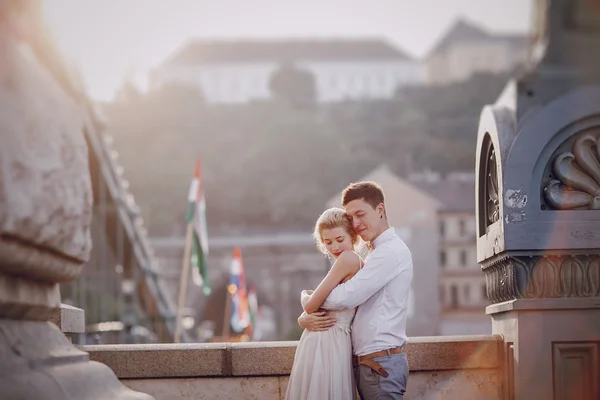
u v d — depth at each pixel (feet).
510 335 18.94
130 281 105.91
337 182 545.03
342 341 16.67
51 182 11.02
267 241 404.77
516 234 18.37
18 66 10.34
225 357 19.13
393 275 16.40
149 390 19.07
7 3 10.30
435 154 581.94
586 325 18.38
